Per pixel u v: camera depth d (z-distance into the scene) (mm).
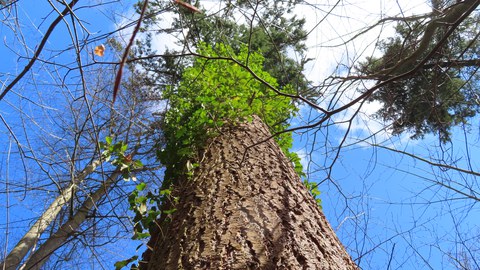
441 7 3906
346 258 3174
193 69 5496
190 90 5223
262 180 3822
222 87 5203
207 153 4504
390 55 4637
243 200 3467
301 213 3459
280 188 3742
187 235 3213
